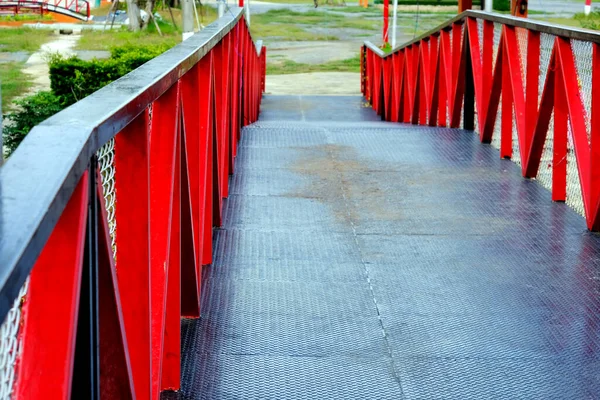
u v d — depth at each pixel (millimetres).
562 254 4410
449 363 3189
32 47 27391
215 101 4391
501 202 5402
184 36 15641
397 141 7320
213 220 4742
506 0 27203
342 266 4207
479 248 4500
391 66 14719
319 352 3260
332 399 2902
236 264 4199
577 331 3482
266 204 5277
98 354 1601
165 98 2490
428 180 5953
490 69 7270
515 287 3943
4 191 1120
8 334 1101
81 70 14945
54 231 1331
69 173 1220
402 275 4090
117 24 37375
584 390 3010
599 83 4684
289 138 7367
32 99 12922
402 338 3396
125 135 2012
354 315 3609
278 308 3664
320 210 5180
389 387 2998
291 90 21125
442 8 43344
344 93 20656
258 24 39750
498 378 3080
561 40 5188
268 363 3152
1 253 970
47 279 1322
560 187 5391
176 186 2742
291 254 4371
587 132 5062
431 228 4840
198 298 3486
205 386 2953
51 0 43031
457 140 7434
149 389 2137
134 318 2092
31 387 1262
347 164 6402
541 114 5676
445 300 3785
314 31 37156
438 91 9375
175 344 2869
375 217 5047
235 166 6285
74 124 1419
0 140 3326
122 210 2039
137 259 2066
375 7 50312
